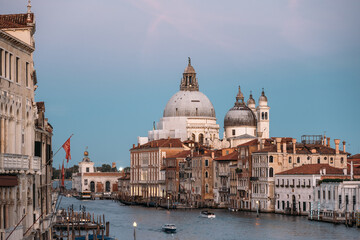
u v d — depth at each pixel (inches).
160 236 4822.8
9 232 2226.9
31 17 2605.8
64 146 3046.3
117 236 4768.7
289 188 6412.4
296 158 6815.9
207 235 4852.4
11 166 2236.7
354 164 7258.9
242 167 7298.2
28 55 2596.0
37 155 2861.7
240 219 6008.9
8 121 2351.1
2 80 2268.7
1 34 2265.0
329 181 5644.7
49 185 3548.2
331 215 5438.0
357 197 5132.9
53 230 3868.1
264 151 6835.6
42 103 3383.4
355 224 5128.0
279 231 4948.3
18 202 2407.7
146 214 6963.6
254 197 7007.9
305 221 5634.8
